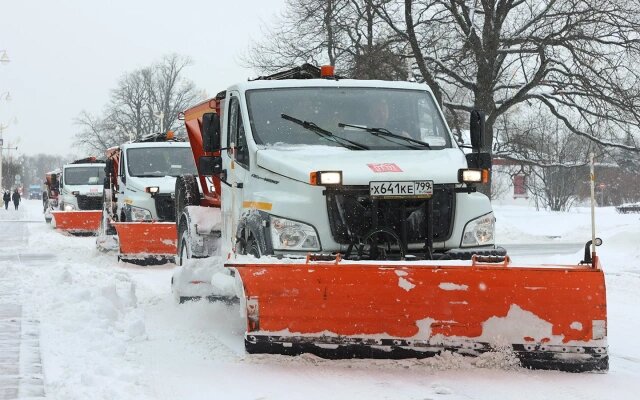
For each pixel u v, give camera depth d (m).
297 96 9.05
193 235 11.37
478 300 6.70
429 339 6.74
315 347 6.90
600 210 51.31
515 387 6.34
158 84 83.94
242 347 8.02
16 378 6.44
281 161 8.09
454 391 6.21
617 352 8.08
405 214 7.70
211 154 10.14
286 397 6.04
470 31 28.97
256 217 8.08
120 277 14.15
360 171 7.73
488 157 8.68
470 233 7.98
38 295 11.32
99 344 7.82
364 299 6.72
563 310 6.69
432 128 9.00
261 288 6.81
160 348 7.98
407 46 30.03
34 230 34.84
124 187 19.84
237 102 9.22
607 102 28.64
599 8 28.42
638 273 14.75
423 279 6.70
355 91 9.16
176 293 10.26
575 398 6.07
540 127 39.97
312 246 7.66
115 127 84.19
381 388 6.28
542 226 35.75
